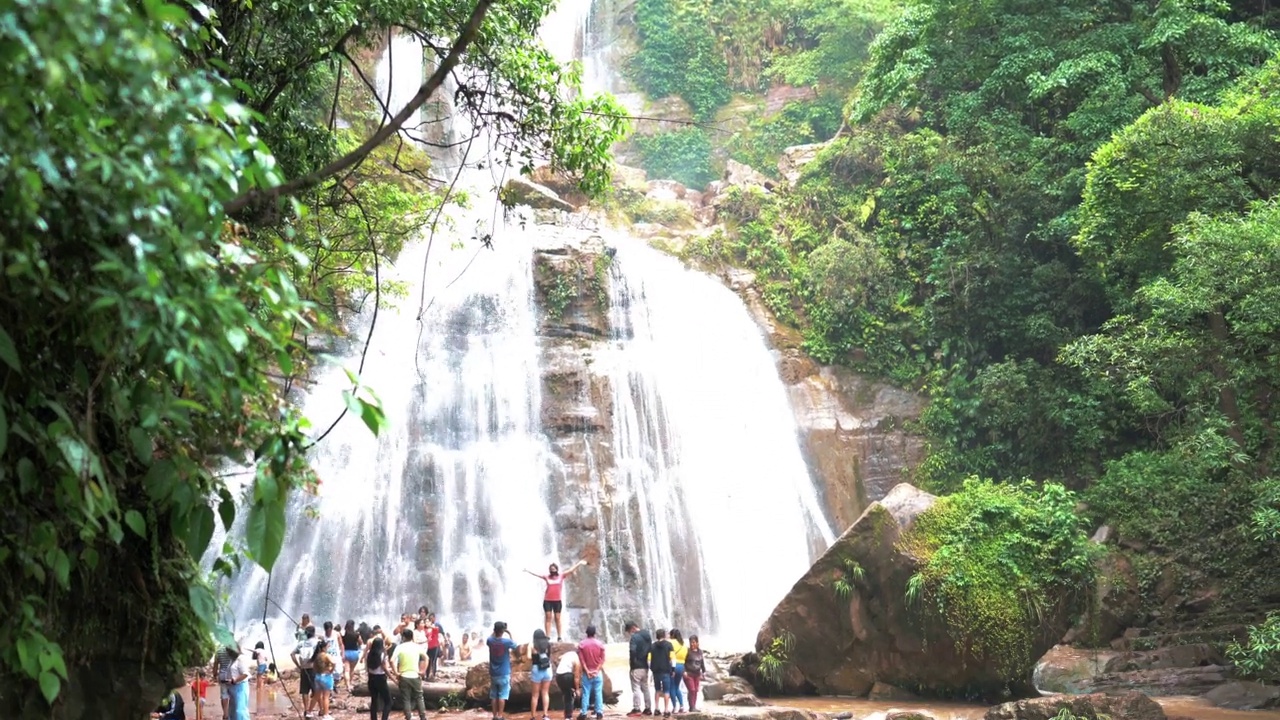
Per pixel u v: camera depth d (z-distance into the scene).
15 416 5.12
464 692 20.39
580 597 32.62
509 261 37.81
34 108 4.48
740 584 35.72
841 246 41.22
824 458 38.44
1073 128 33.75
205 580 7.34
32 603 5.53
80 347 5.61
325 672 18.22
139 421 5.83
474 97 13.66
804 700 22.59
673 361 39.09
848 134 47.19
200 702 16.55
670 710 19.58
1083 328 37.09
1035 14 35.62
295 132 12.12
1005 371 35.97
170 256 4.76
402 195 18.53
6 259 4.95
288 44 11.58
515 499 33.81
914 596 22.41
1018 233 37.19
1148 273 28.95
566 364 36.03
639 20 55.47
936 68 37.59
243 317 4.88
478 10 7.02
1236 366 25.70
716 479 37.59
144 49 4.23
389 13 11.99
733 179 47.66
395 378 34.22
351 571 31.08
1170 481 28.73
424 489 33.00
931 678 22.67
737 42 55.19
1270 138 24.73
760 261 43.78
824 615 23.00
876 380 40.19
